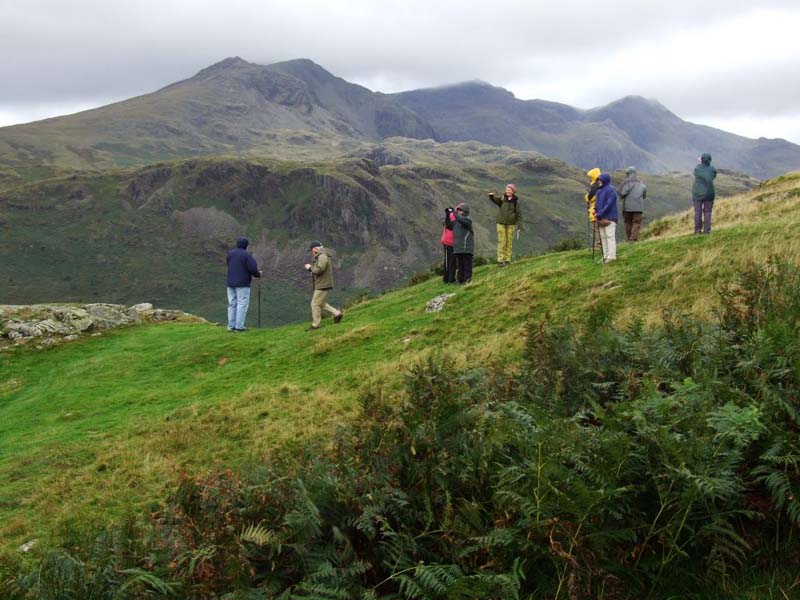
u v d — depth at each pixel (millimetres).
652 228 30562
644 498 3840
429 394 4875
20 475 11414
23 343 25188
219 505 3971
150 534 3844
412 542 3670
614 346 5742
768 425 3963
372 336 18062
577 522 3506
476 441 4340
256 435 11352
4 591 4141
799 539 3639
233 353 20719
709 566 3420
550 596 3424
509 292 17688
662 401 4066
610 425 4066
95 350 24859
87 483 10242
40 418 16203
